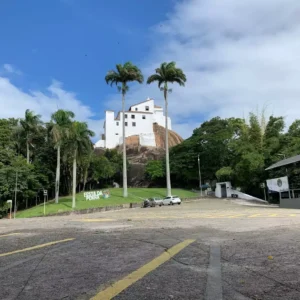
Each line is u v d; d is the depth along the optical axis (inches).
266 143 2153.1
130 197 2304.4
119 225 574.6
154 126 4626.0
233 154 2827.3
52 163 2586.1
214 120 3208.7
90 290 187.3
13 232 502.6
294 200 1220.5
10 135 2235.5
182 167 3115.2
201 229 475.5
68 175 2760.8
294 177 1480.1
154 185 3496.6
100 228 524.4
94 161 3029.0
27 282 206.8
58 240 387.5
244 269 229.8
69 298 174.4
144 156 3924.7
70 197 2367.1
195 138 3125.0
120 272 227.1
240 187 2426.2
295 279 203.0
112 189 2920.8
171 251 300.5
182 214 940.0
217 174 2359.7
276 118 2240.4
